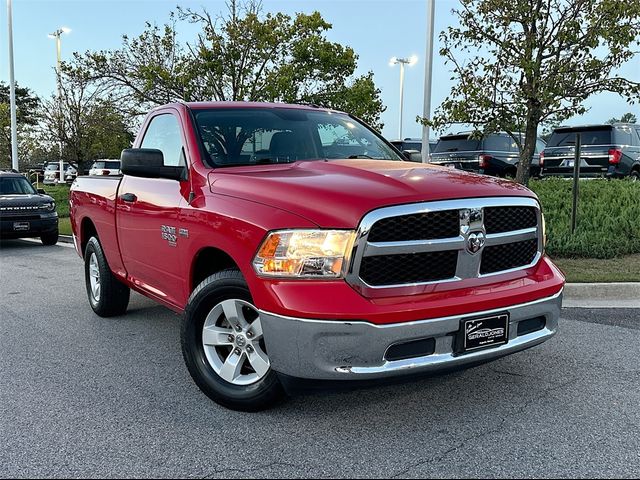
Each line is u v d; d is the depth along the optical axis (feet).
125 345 17.15
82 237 21.26
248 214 11.34
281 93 56.24
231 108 15.93
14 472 9.93
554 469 9.83
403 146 74.18
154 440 11.01
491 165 58.03
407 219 10.44
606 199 36.50
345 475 9.70
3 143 123.03
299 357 10.28
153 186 15.34
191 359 12.61
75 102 87.76
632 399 12.71
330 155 15.62
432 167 13.58
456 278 10.96
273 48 57.06
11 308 22.09
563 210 34.50
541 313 11.96
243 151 14.62
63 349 16.81
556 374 14.19
